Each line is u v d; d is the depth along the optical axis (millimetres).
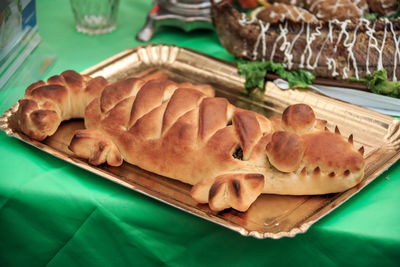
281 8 980
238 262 721
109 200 721
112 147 759
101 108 796
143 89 791
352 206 718
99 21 1068
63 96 817
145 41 1062
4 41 877
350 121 856
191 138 740
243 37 940
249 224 702
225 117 750
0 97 869
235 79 942
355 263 704
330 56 912
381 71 887
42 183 737
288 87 919
